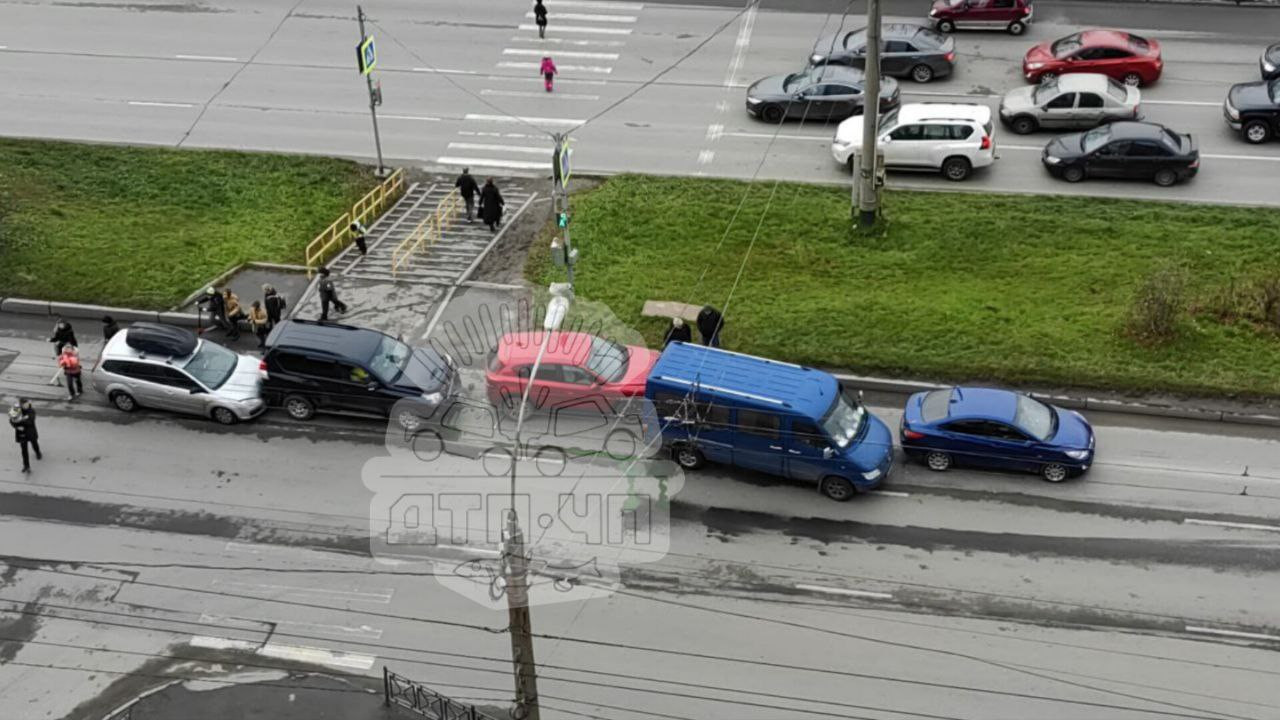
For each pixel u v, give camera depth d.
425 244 34.47
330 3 47.22
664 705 21.56
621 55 43.31
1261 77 39.91
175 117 40.59
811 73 39.62
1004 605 23.31
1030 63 40.00
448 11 46.47
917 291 31.97
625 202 35.75
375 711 21.47
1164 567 24.02
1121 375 28.72
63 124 40.22
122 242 34.62
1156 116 38.69
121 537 25.25
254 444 27.70
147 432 28.16
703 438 26.19
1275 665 22.02
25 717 21.58
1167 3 44.81
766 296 31.81
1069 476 26.12
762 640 22.75
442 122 40.12
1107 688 21.67
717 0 46.59
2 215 35.47
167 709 21.66
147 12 46.91
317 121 40.31
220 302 30.88
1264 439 27.20
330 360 27.67
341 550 24.80
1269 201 35.00
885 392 28.88
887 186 36.50
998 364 29.11
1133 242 33.44
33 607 23.70
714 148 38.38
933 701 21.52
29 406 26.42
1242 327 30.16
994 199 35.59
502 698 21.72
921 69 40.47
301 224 35.50
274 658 22.59
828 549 24.67
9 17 46.62
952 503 25.78
